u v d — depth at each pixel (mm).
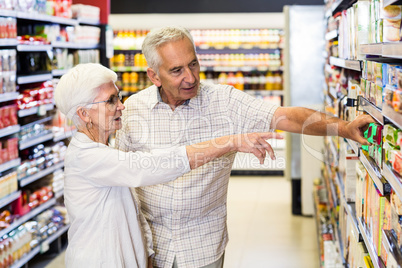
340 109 3332
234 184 8516
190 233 2574
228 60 9547
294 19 7195
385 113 1848
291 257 5250
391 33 1921
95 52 6988
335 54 3895
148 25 9234
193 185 2494
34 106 5234
